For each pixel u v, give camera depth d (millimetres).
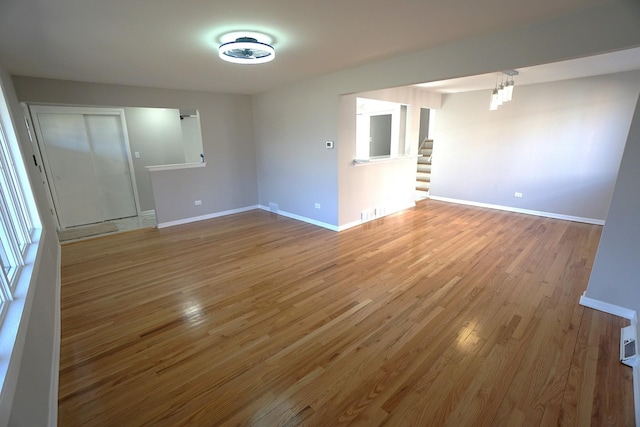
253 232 4715
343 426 1531
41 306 1855
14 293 1510
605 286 2438
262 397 1711
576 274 3129
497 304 2605
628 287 2334
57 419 1572
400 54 3135
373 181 5172
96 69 3396
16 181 2473
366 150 6965
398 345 2119
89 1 1791
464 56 2740
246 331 2297
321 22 2217
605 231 2373
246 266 3463
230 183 5742
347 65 3600
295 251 3898
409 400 1676
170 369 1924
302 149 4957
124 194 5777
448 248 3906
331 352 2061
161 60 3090
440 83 4988
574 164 4887
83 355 2053
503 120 5547
